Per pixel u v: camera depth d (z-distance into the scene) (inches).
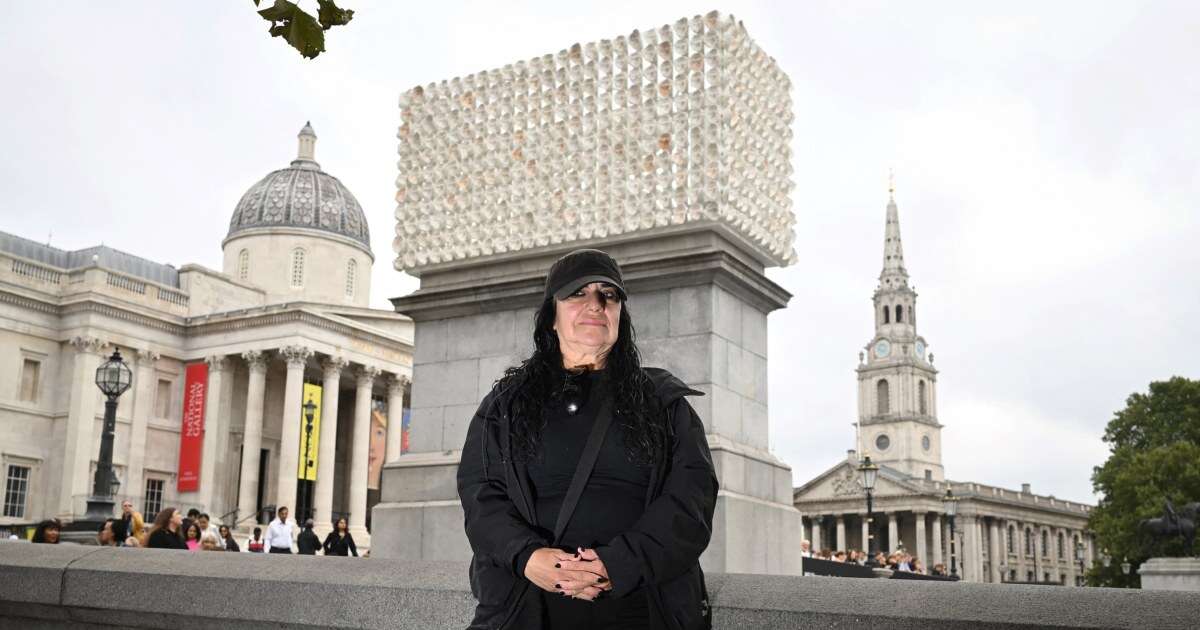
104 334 2541.8
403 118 493.4
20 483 2455.7
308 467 2571.4
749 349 417.4
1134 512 2412.6
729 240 412.5
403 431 2864.2
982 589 144.0
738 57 427.5
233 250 3206.2
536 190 444.5
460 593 171.5
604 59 439.8
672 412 121.5
